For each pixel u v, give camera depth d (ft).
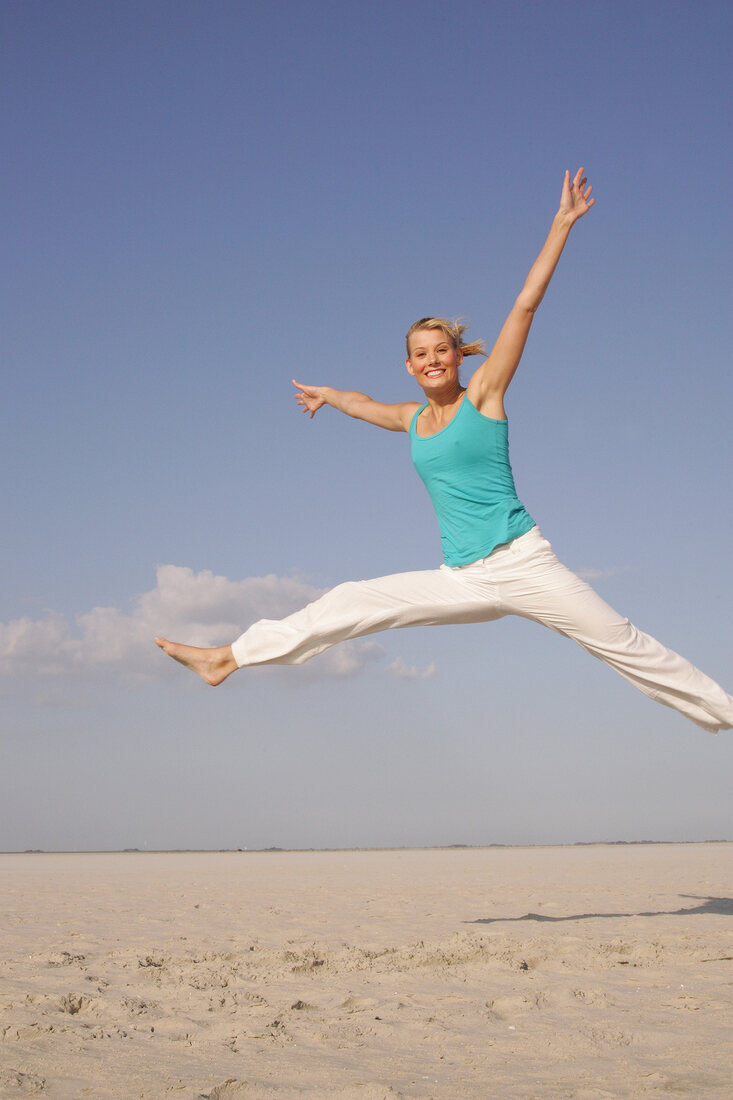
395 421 19.95
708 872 50.21
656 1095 9.87
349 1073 11.07
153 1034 13.23
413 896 37.29
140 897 38.81
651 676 18.62
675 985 16.16
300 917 29.35
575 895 35.58
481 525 18.02
